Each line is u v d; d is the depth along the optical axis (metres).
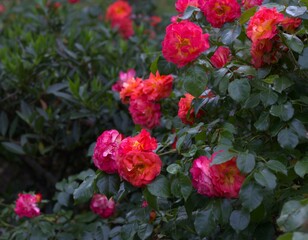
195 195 1.77
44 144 3.22
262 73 1.83
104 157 1.81
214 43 2.01
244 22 1.87
